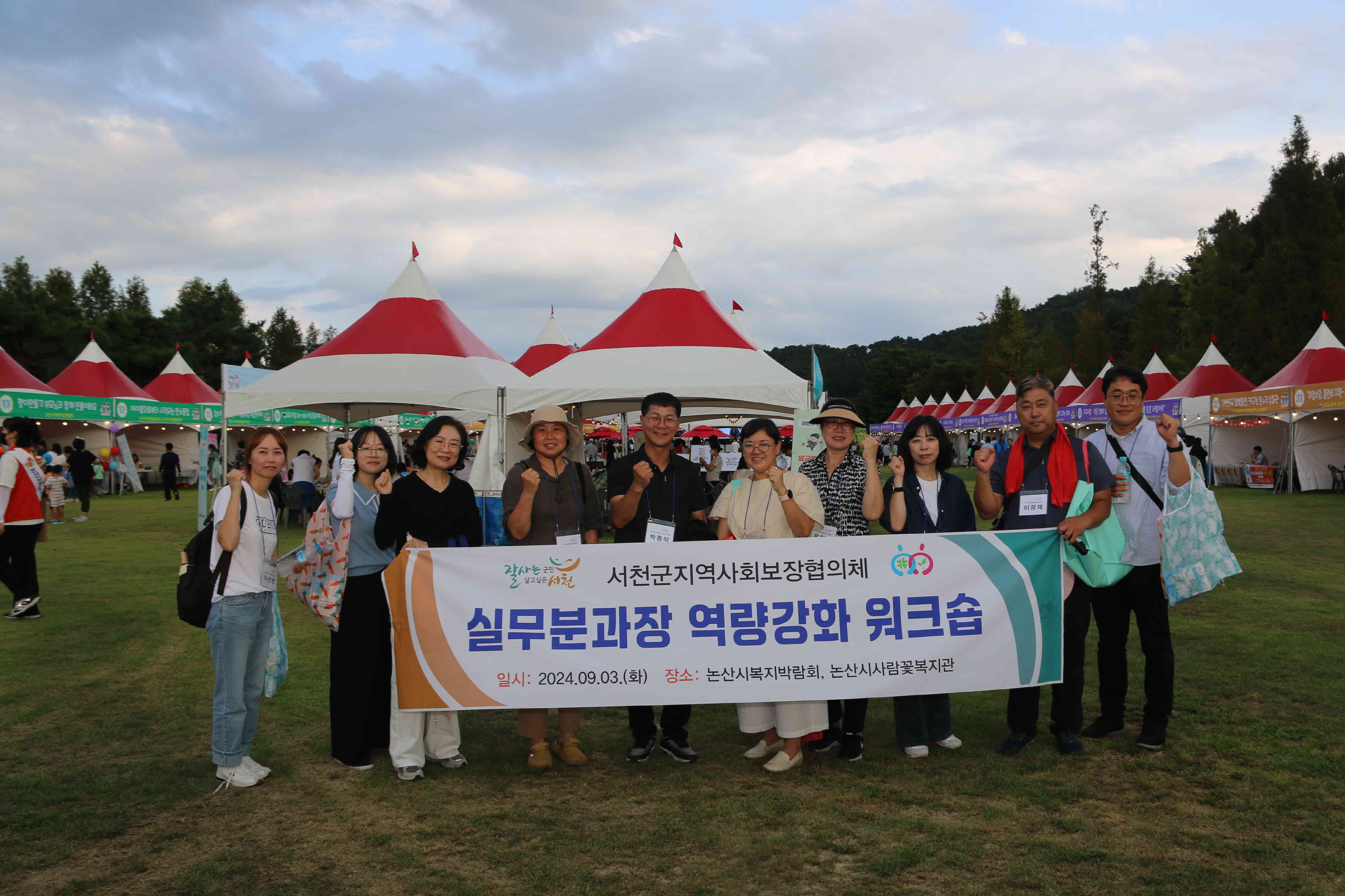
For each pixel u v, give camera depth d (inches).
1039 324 3978.8
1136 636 274.4
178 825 138.5
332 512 158.2
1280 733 175.6
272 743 179.8
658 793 151.3
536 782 157.8
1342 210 1929.1
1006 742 169.0
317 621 309.7
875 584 158.1
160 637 280.1
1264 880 115.6
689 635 157.5
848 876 119.0
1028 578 159.8
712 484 608.4
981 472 171.6
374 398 403.9
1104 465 164.9
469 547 161.0
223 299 2219.5
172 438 1173.1
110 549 506.3
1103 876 117.5
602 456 1187.9
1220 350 1748.3
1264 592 335.9
